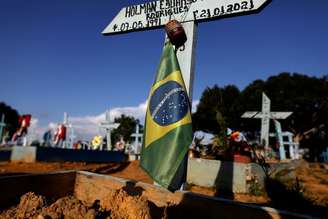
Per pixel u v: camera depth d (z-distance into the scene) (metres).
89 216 2.23
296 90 29.28
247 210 2.45
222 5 4.07
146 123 3.34
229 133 8.34
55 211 2.29
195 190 6.79
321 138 28.03
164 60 3.50
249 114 15.51
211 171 7.36
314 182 8.99
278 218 2.28
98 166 11.80
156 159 3.08
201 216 2.70
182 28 4.08
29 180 3.26
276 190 6.45
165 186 2.89
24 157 11.75
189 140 3.05
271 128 29.41
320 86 28.67
